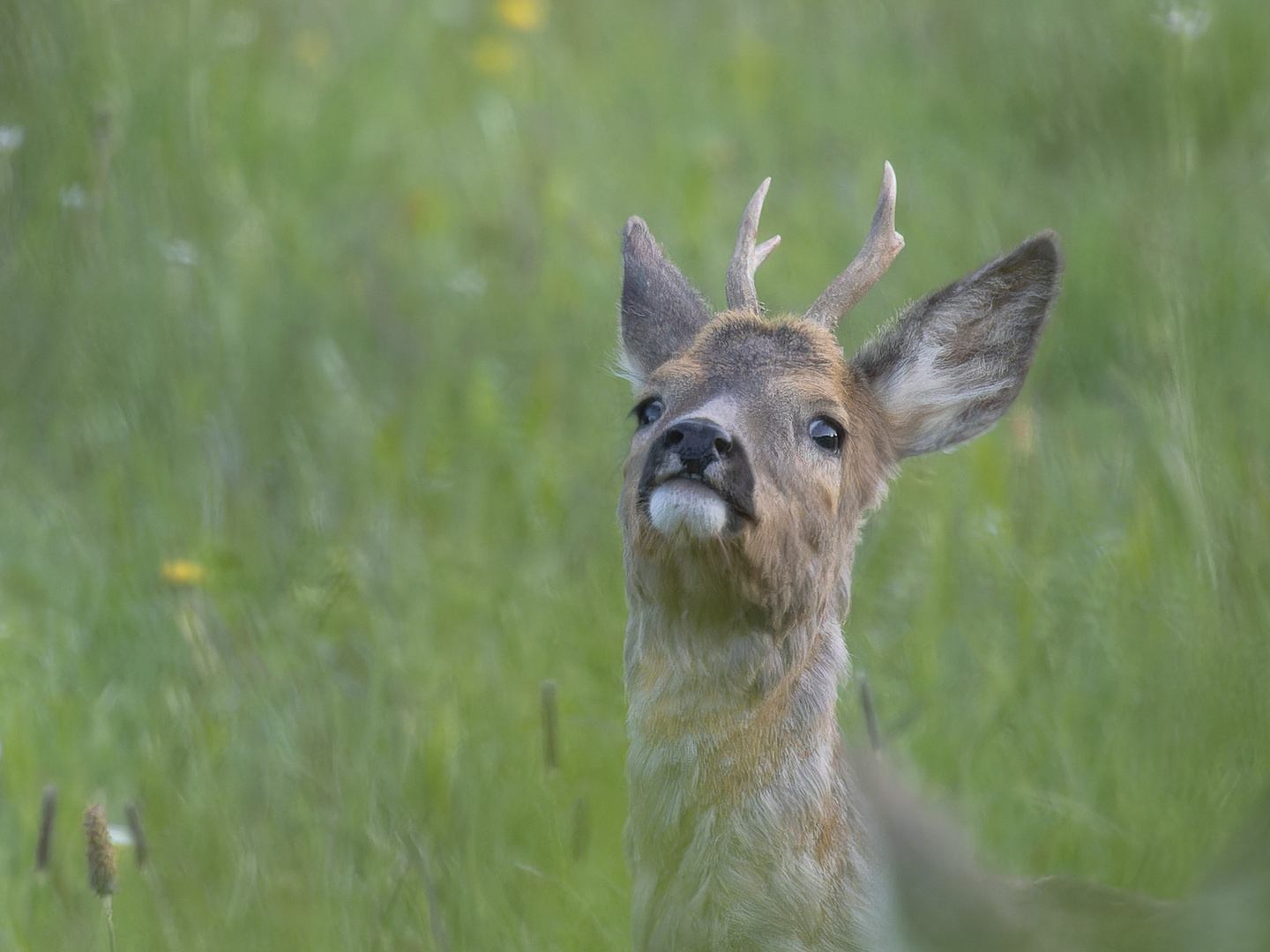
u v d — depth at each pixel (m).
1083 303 14.28
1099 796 9.45
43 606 11.43
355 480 13.01
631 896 8.27
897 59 18.61
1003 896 3.24
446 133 18.73
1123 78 16.39
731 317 8.73
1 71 14.20
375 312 15.39
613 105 19.09
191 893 8.84
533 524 12.19
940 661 10.52
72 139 14.13
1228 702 8.97
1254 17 15.87
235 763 9.66
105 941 8.45
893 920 2.95
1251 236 13.52
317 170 17.30
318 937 8.27
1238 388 11.72
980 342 9.43
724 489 7.59
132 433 12.68
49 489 12.62
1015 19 17.77
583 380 14.27
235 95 17.25
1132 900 7.10
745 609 7.78
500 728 9.96
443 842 8.95
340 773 9.42
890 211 9.35
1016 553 11.35
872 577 11.66
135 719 10.22
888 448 9.09
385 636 10.83
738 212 16.64
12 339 13.47
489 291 15.63
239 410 13.26
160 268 13.70
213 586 11.25
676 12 20.88
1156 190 14.53
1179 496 10.85
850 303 9.20
